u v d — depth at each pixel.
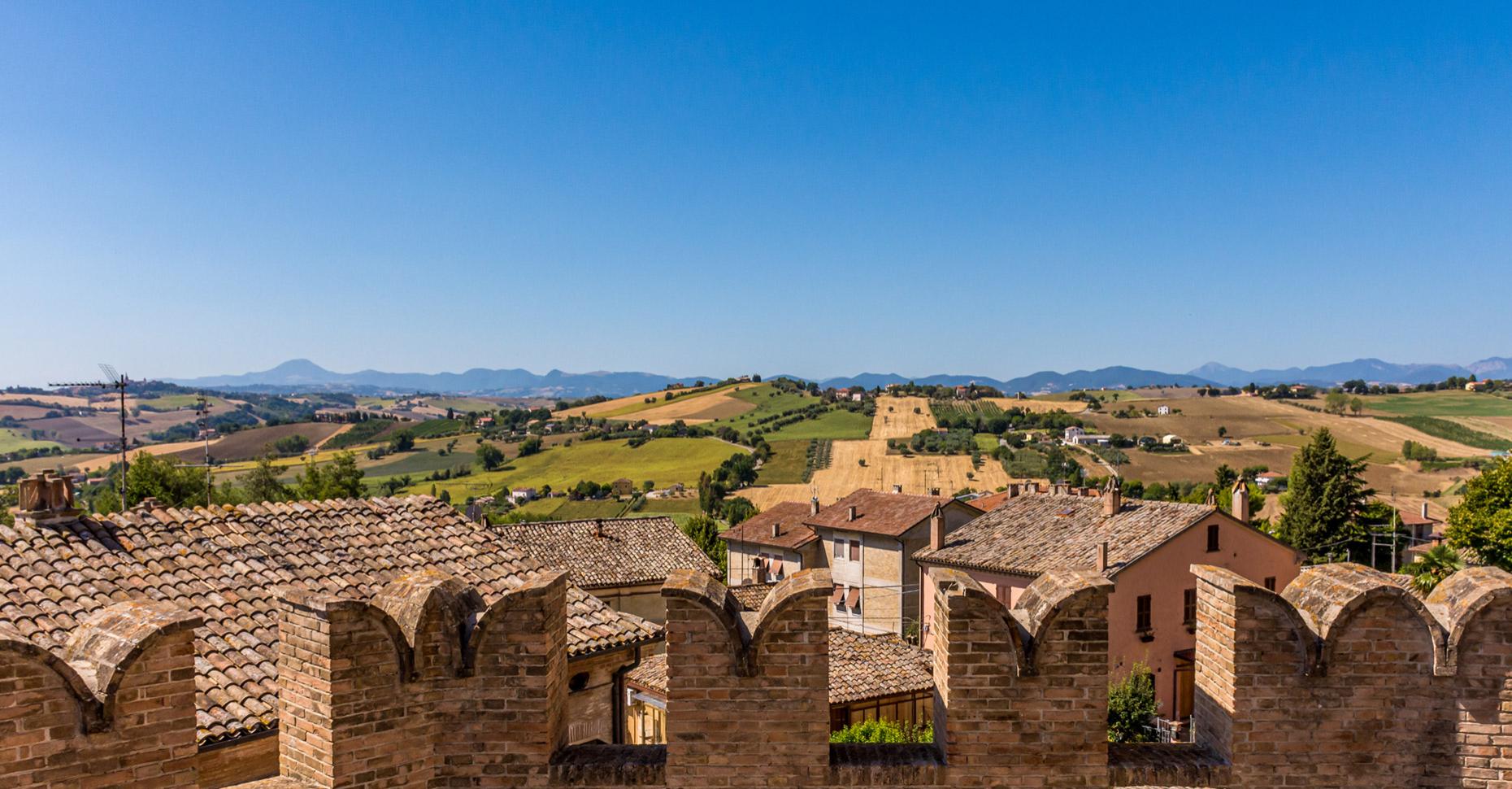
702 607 6.55
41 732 5.37
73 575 12.70
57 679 5.42
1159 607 37.62
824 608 6.53
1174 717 37.88
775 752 6.60
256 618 12.95
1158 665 37.53
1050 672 6.56
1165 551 37.81
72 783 5.48
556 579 6.96
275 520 15.80
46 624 11.51
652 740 24.00
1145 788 6.63
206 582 13.48
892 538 55.56
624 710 17.30
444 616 6.67
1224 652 6.78
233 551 14.49
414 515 17.30
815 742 6.59
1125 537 39.94
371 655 6.37
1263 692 6.62
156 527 14.56
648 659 26.48
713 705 6.59
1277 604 6.61
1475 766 6.59
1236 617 6.62
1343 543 64.25
